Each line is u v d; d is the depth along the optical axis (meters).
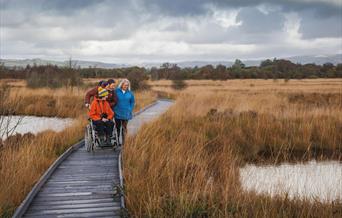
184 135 12.25
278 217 5.57
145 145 9.71
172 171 7.55
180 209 5.59
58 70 36.22
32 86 34.12
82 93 29.58
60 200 6.47
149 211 5.42
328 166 11.11
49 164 8.68
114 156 9.88
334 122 15.23
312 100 27.47
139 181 6.82
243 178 9.23
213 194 6.45
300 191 8.23
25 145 9.47
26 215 5.80
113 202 6.37
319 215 5.80
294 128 14.54
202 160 9.55
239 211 5.79
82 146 11.36
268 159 12.14
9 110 12.05
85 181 7.58
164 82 69.50
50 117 21.70
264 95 31.19
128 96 10.12
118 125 10.27
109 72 71.88
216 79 83.88
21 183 6.77
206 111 17.78
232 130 14.12
